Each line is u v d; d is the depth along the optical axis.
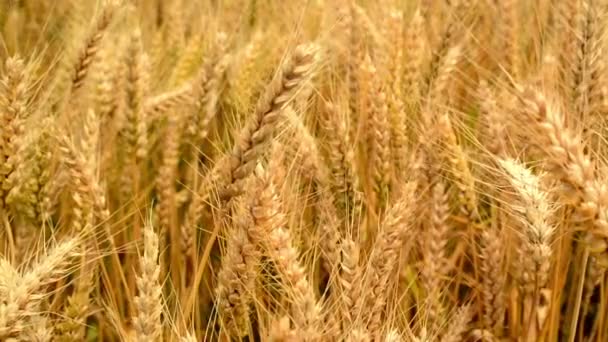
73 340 0.81
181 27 1.11
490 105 0.88
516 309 0.87
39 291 0.76
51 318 0.83
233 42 1.07
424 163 0.89
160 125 0.98
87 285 0.81
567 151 0.74
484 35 1.10
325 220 0.83
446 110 0.95
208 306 0.90
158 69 1.07
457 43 1.02
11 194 0.83
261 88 0.96
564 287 0.93
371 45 1.00
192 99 0.93
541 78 0.85
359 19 0.96
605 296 0.87
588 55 0.85
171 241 0.90
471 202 0.88
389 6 1.05
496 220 0.90
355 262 0.74
